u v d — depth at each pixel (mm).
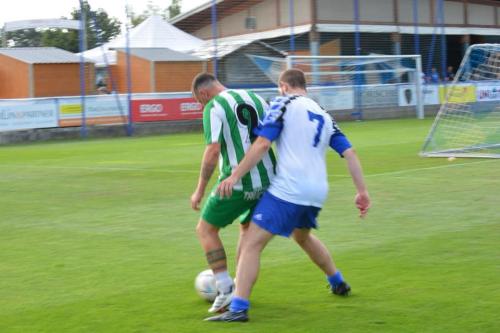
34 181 15227
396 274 7152
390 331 5512
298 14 39625
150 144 24734
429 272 7199
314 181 5809
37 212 11422
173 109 30797
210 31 43938
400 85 36281
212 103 6117
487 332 5430
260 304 6277
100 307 6301
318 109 5945
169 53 34750
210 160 6043
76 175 16094
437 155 17688
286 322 5785
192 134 30047
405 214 10344
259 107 6242
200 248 8625
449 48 46844
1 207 11961
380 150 19797
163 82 33938
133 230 9789
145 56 34000
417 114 36375
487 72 22688
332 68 34906
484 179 13508
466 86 22062
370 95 35281
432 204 11055
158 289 6852
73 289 6926
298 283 6922
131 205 11828
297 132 5812
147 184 14242
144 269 7652
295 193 5754
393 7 41594
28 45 48562
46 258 8273
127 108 29672
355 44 39656
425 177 14008
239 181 6031
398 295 6438
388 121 33906
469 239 8648
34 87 31375
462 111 21250
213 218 6141
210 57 35500
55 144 26125
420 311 5965
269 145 5770
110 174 16078
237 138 6133
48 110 28016
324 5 39250
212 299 6363
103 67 35031
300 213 5824
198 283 6398
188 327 5699
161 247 8719
